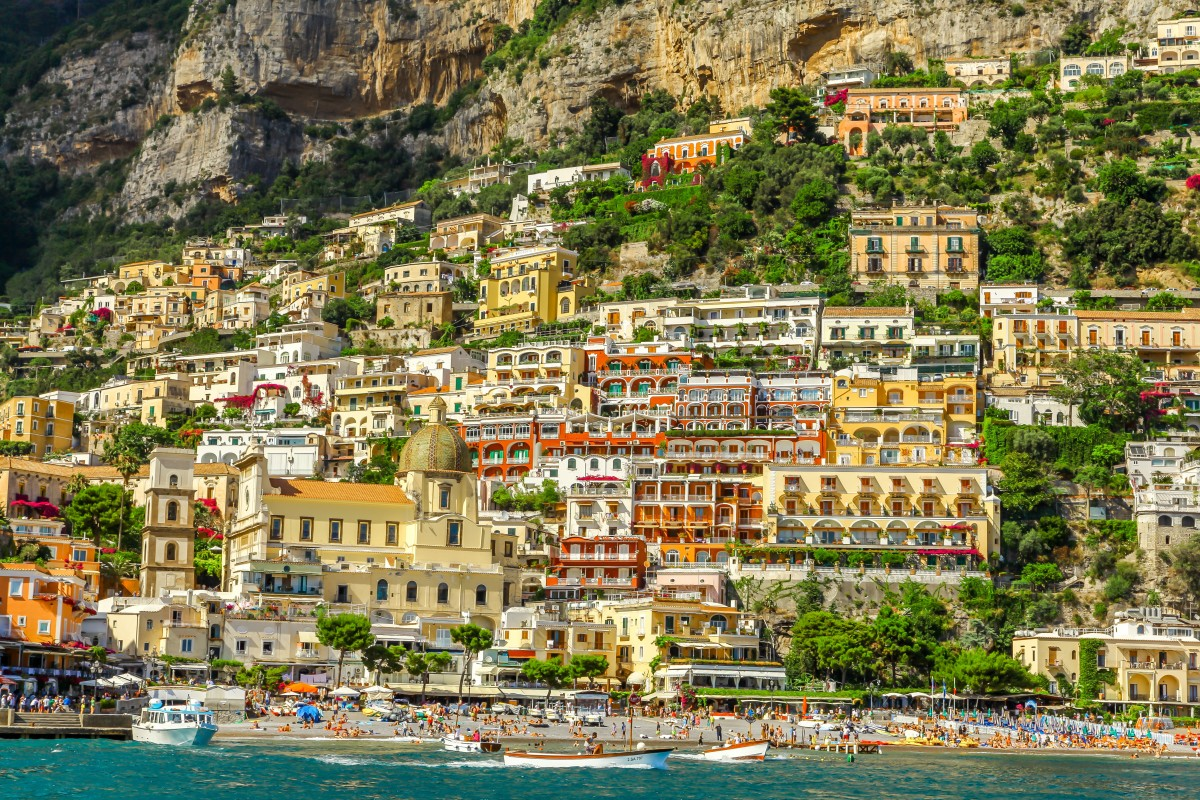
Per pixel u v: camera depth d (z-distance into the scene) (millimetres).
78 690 197375
